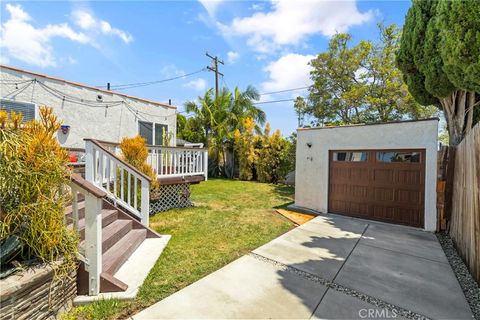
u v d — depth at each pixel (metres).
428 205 5.35
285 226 5.43
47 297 2.03
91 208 2.45
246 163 14.72
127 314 2.26
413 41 5.43
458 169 4.38
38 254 2.08
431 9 5.09
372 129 6.20
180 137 18.39
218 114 16.05
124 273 2.99
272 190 10.88
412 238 4.78
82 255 2.48
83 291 2.48
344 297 2.62
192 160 7.00
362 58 11.18
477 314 2.38
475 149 3.27
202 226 5.18
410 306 2.49
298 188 7.67
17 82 6.25
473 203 3.23
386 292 2.75
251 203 7.98
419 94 5.96
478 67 3.52
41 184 2.10
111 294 2.50
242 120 15.68
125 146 5.32
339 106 11.86
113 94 8.53
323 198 7.04
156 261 3.39
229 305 2.42
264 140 14.04
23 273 1.93
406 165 5.72
